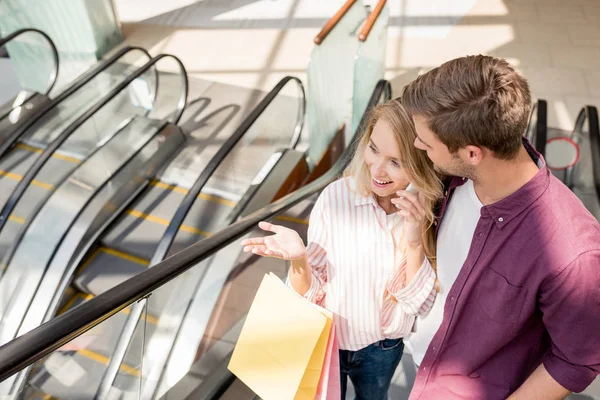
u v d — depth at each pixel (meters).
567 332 1.44
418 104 1.37
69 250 5.36
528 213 1.42
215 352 3.39
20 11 6.72
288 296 1.84
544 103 5.27
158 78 6.89
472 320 1.70
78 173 5.72
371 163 1.76
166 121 6.39
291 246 1.85
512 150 1.33
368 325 2.07
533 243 1.43
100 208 5.55
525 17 7.40
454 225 1.71
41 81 7.33
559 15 7.39
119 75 6.85
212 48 7.41
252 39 7.48
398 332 2.12
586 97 6.20
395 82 6.56
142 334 2.75
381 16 5.45
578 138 5.41
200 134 6.42
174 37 7.65
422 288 1.90
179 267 2.10
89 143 6.48
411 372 3.19
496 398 1.81
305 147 6.20
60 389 3.00
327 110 5.68
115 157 5.93
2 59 7.82
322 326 1.77
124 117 6.82
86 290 5.38
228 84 6.88
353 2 5.26
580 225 1.38
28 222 5.49
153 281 1.96
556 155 5.27
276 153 5.87
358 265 1.95
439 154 1.43
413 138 1.64
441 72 1.34
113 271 5.43
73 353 2.95
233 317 3.96
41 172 6.23
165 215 5.77
